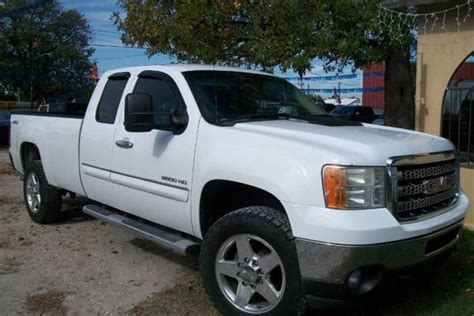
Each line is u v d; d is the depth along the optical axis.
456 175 4.44
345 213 3.47
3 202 8.59
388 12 7.57
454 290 4.62
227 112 4.65
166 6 8.15
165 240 4.73
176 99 4.83
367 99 39.81
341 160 3.53
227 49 8.30
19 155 7.45
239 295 4.00
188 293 4.73
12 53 33.34
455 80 7.32
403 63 8.98
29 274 5.25
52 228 6.89
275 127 4.23
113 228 6.89
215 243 4.10
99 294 4.75
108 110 5.60
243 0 7.48
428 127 7.31
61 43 34.97
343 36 7.59
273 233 3.73
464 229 6.44
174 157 4.57
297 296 3.67
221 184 4.20
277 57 7.59
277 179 3.71
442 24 7.05
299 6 7.50
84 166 5.87
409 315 4.16
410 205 3.81
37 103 34.47
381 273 3.62
